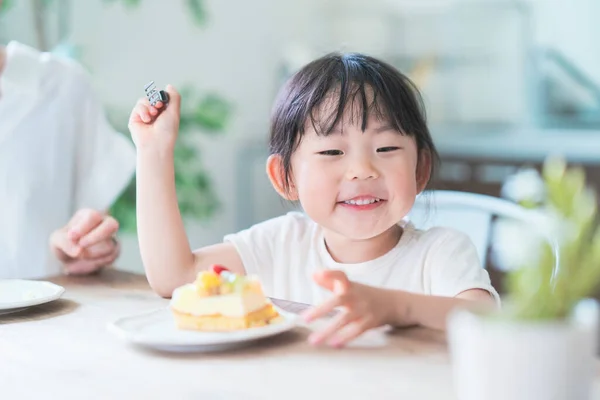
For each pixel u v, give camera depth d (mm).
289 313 989
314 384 770
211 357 861
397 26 3596
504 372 612
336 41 3729
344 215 1178
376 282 1248
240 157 3381
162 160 1227
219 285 931
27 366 846
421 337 927
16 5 2637
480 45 3453
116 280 1329
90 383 789
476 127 3445
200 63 3209
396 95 1181
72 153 1802
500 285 2119
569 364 604
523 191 659
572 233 619
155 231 1212
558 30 3365
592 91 3312
